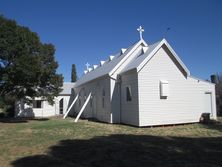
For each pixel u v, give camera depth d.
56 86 35.22
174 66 23.81
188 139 15.73
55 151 13.23
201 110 24.77
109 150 12.88
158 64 23.20
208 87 27.23
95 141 15.67
